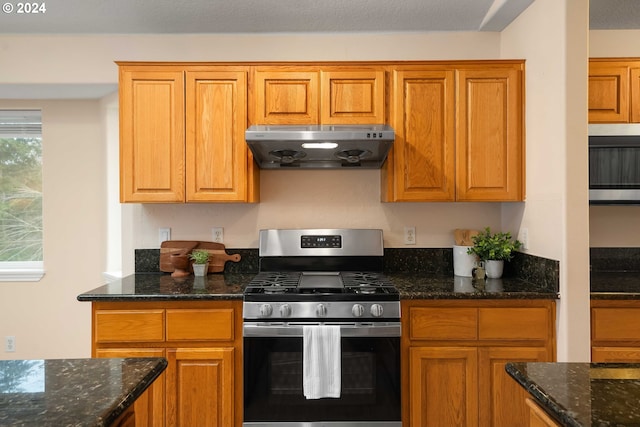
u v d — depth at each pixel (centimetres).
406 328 188
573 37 186
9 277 282
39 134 289
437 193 222
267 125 218
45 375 91
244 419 184
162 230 254
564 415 72
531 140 215
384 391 183
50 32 243
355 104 222
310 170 254
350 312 184
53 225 285
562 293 186
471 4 221
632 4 217
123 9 221
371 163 243
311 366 179
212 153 222
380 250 245
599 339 188
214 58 250
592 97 224
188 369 189
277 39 251
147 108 220
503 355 187
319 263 246
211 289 199
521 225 227
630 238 256
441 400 187
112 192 280
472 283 211
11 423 69
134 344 190
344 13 228
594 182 217
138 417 188
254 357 184
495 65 221
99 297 186
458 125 221
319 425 184
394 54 251
